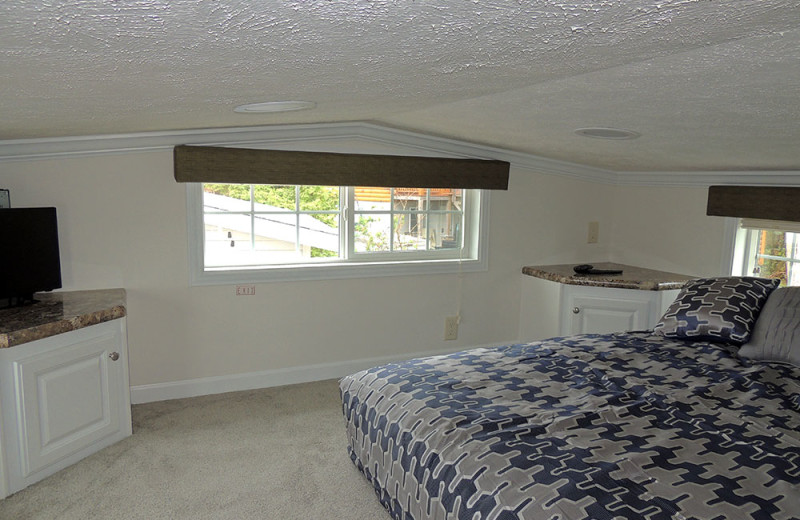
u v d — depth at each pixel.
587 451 1.81
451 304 4.25
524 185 4.32
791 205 3.46
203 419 3.26
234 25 0.95
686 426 2.00
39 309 2.81
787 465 1.74
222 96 1.84
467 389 2.31
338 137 3.71
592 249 4.61
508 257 4.36
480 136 3.63
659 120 2.33
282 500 2.47
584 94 2.02
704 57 1.43
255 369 3.76
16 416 2.47
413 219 4.18
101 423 2.87
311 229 3.90
